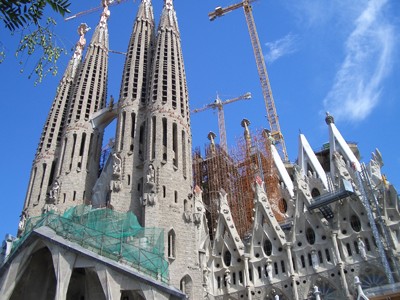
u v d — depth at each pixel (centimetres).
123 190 5772
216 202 7262
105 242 4578
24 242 4572
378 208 5172
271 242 5600
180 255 5038
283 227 6303
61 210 6156
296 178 5997
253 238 5731
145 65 7500
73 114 7344
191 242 5231
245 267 5469
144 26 8150
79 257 4309
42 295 4741
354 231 5209
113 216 5019
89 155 7044
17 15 1005
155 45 7706
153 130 6212
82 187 6569
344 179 5503
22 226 6206
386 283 4709
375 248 4994
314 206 5488
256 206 5997
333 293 4916
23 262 4522
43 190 6644
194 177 8038
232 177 7944
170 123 6228
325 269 5069
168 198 5434
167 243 5053
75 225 4669
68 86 8150
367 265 4891
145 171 5781
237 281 5475
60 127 7500
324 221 5550
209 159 8162
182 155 6059
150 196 5353
